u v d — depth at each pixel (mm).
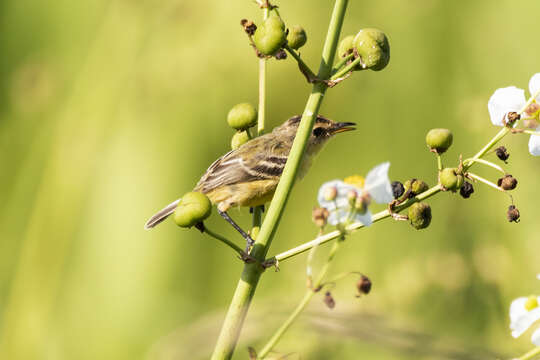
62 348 5289
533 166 5238
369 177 4180
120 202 5602
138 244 5527
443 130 4223
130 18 5715
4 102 6023
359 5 5746
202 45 5445
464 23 5676
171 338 4312
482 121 5383
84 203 5625
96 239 5551
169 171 5617
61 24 5918
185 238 5547
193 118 5598
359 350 4359
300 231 5352
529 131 4207
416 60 5637
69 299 5449
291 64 5496
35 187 5746
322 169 5586
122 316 5348
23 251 5625
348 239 5141
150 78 5535
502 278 4855
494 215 5188
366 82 5691
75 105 5766
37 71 5934
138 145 5629
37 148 5848
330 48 4230
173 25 5512
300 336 4391
